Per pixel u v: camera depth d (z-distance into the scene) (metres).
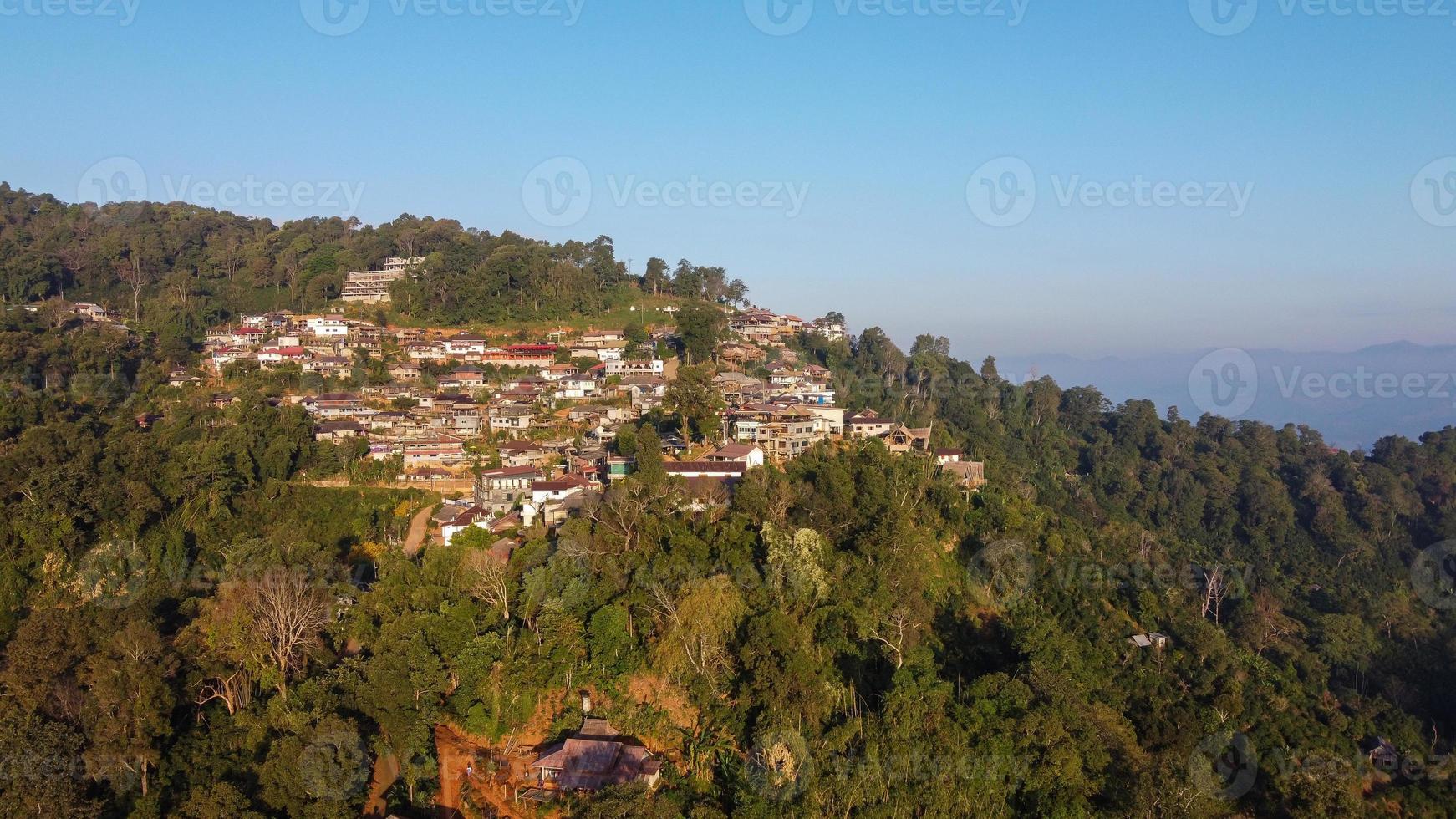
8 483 82.12
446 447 108.31
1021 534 90.88
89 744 50.22
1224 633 97.31
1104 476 160.88
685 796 52.22
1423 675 99.56
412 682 58.12
